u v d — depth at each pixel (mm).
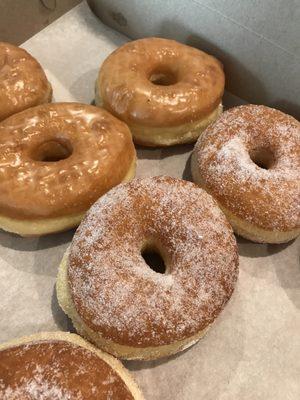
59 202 197
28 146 208
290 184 206
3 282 203
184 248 185
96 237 182
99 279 173
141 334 168
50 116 215
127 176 218
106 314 169
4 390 156
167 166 242
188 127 235
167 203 192
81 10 298
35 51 280
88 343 179
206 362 191
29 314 195
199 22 245
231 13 228
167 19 258
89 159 204
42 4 277
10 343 176
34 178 198
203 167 215
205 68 240
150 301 171
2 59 240
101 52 283
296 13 206
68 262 183
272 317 203
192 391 185
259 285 211
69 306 185
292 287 211
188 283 177
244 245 221
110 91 232
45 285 203
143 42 248
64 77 271
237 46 239
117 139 213
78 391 158
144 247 200
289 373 191
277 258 218
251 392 186
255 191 204
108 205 189
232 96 265
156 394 183
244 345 196
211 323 179
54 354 165
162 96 226
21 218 199
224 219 192
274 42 223
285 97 242
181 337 171
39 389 157
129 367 188
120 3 271
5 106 228
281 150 217
